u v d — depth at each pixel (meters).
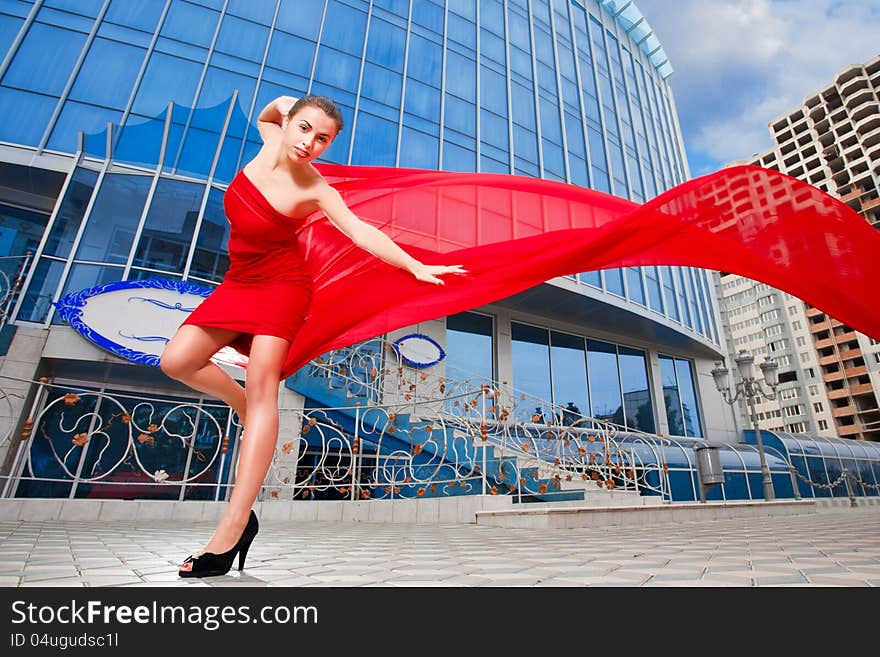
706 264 2.98
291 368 2.98
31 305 8.37
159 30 11.77
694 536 4.26
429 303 3.00
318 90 13.09
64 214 9.12
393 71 14.52
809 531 4.80
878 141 56.19
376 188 3.07
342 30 14.17
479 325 14.04
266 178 2.06
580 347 15.75
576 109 18.36
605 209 3.09
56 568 1.95
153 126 10.59
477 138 15.16
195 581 1.71
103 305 8.41
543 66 18.12
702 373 18.42
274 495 7.77
